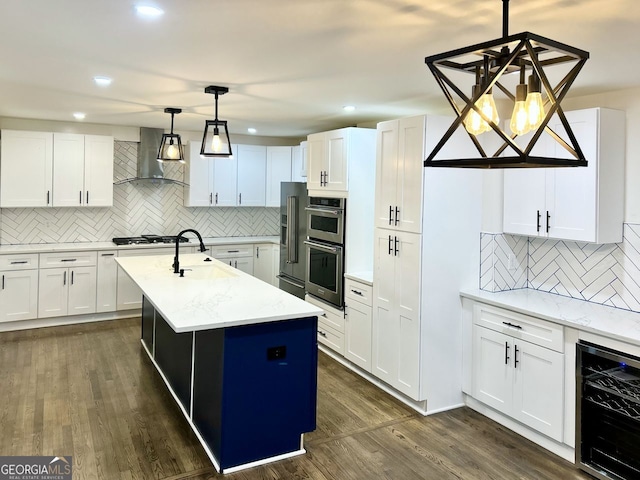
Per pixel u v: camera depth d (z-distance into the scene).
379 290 4.00
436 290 3.61
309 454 3.03
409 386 3.66
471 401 3.74
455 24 2.19
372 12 2.07
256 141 7.03
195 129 6.34
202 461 2.91
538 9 1.98
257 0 1.96
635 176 3.22
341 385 4.14
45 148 5.53
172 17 2.18
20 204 5.44
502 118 3.71
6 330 5.41
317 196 4.97
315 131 6.35
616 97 3.31
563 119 1.55
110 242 6.18
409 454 3.05
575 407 2.92
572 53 1.47
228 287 3.65
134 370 4.34
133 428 3.29
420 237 3.53
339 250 4.57
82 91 3.85
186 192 6.58
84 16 2.19
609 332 2.71
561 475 2.84
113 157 6.01
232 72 3.15
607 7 1.95
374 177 4.59
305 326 3.00
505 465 2.94
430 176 3.53
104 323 5.80
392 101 4.07
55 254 5.52
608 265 3.38
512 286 3.86
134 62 2.94
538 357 3.13
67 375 4.19
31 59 2.91
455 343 3.71
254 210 7.26
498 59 1.59
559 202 3.32
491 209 3.72
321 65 2.95
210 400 2.95
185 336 3.44
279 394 2.94
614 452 2.77
